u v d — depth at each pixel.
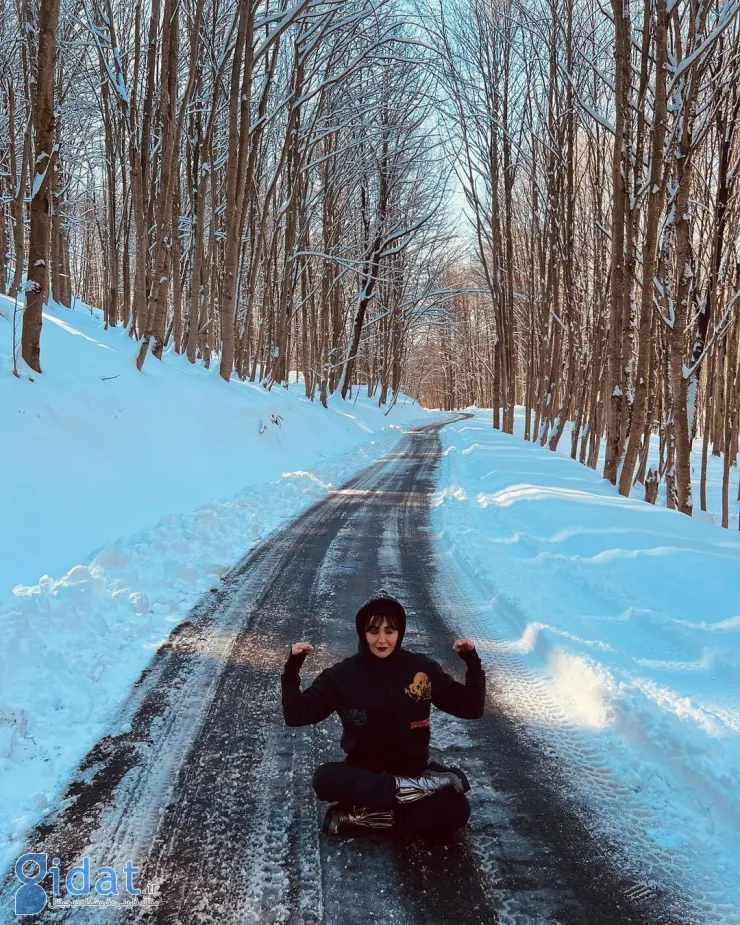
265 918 2.49
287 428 21.39
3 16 19.80
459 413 70.94
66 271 27.77
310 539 9.51
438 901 2.59
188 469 12.92
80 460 10.09
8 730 3.70
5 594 6.14
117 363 14.25
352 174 31.09
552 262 26.03
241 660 5.09
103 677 4.65
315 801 3.30
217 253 30.25
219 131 26.05
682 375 13.07
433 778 2.96
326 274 32.69
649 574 7.04
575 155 25.11
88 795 3.29
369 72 27.23
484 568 7.59
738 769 3.36
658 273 14.38
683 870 2.79
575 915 2.52
